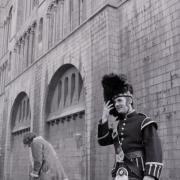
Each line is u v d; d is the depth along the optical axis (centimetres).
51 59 2319
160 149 354
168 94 1249
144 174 346
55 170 817
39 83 2489
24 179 2703
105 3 1700
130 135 373
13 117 3172
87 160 1636
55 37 2402
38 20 2773
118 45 1630
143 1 1482
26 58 3006
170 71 1259
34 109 2522
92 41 1773
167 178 1188
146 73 1388
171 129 1208
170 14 1305
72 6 2234
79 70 1886
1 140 3325
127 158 367
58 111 2228
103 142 410
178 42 1243
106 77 410
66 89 2205
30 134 849
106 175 1463
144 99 1372
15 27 3447
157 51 1345
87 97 1742
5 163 3097
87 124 1692
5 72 3719
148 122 365
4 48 3872
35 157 809
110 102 410
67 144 2058
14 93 3103
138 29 1490
